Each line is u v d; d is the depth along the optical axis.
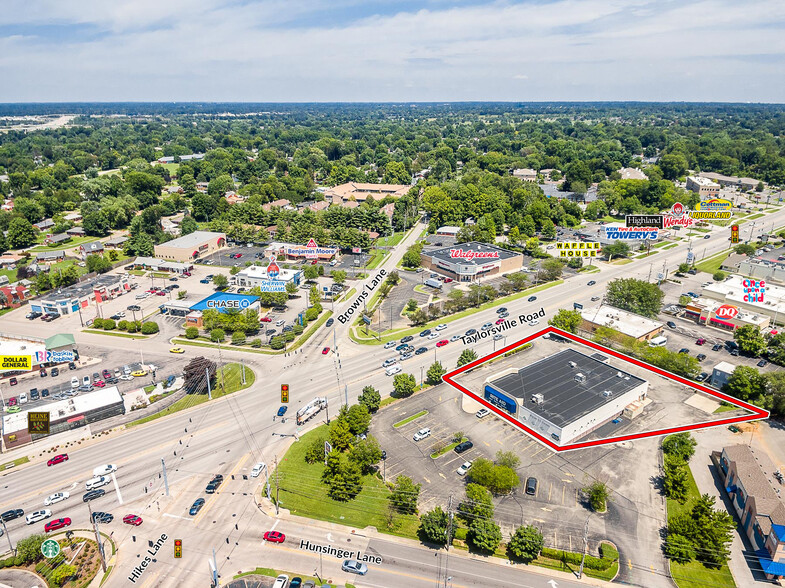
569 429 102.62
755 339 140.75
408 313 173.88
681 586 76.69
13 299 187.38
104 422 117.56
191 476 100.19
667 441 103.00
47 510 90.81
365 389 118.88
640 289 167.38
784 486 91.44
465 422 114.50
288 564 81.19
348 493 94.50
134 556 82.75
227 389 130.12
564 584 77.56
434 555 82.81
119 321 168.00
